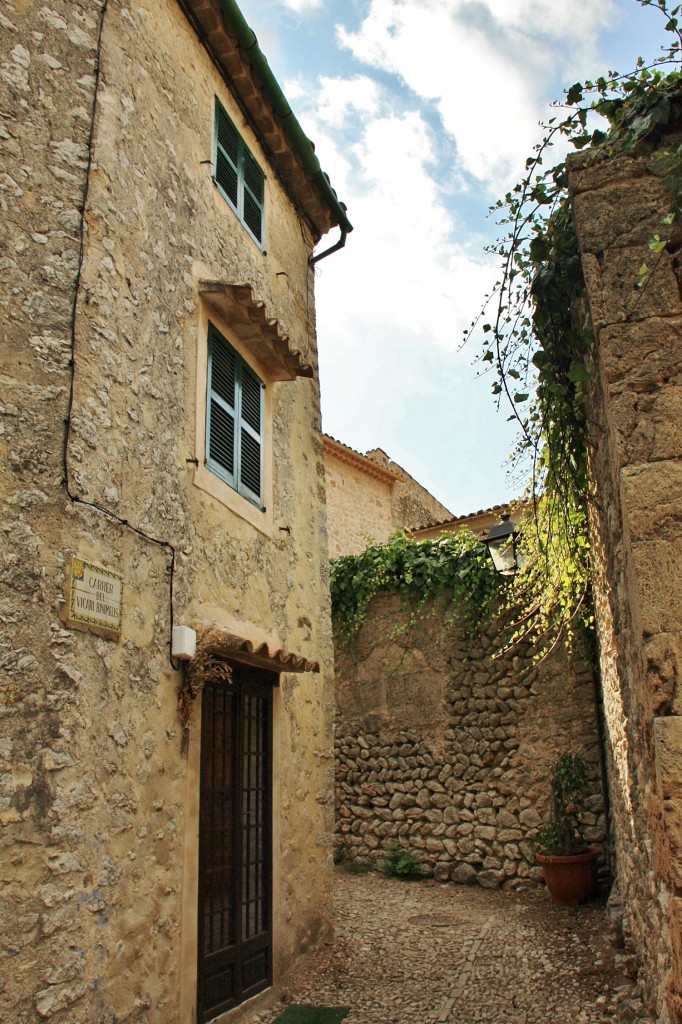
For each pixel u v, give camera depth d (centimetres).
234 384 609
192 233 569
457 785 938
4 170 414
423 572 1037
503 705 931
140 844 405
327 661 738
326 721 720
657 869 365
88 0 487
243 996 508
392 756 999
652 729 338
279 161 777
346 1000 536
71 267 428
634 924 516
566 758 852
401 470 1817
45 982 329
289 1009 521
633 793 484
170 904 429
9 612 356
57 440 395
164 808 433
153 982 402
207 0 604
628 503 357
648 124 400
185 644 459
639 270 386
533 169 470
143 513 452
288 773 625
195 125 600
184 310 538
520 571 818
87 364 422
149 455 468
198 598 506
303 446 752
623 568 422
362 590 1071
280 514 673
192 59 611
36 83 443
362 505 1641
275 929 565
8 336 393
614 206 404
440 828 935
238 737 551
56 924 339
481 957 613
